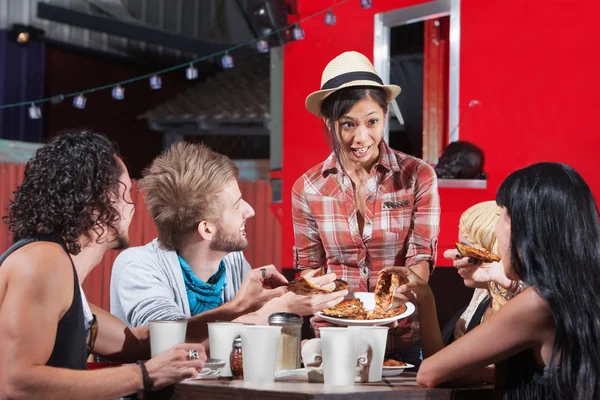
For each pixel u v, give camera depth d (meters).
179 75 15.17
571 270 1.78
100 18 13.35
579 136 4.27
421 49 5.84
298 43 6.31
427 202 2.63
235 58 14.56
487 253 2.10
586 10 4.23
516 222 1.84
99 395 1.72
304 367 2.10
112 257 9.32
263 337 1.83
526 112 4.57
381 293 2.24
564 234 1.79
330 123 2.59
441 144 5.75
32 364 1.66
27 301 1.68
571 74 4.32
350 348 1.81
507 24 4.69
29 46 13.71
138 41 14.59
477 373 1.93
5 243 9.34
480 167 4.72
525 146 4.56
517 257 1.86
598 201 4.16
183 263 2.42
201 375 1.92
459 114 4.98
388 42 5.65
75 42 14.17
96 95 14.45
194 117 12.86
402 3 5.46
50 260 1.72
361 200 2.71
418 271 2.60
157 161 2.40
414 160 2.68
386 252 2.69
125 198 1.92
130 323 2.35
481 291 2.51
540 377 1.81
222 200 2.35
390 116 5.93
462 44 4.97
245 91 13.44
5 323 1.66
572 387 1.75
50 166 1.81
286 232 6.38
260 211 9.25
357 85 2.51
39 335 1.68
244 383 1.83
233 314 2.19
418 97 5.89
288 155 6.37
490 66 4.79
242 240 2.40
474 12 4.89
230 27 14.57
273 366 1.86
